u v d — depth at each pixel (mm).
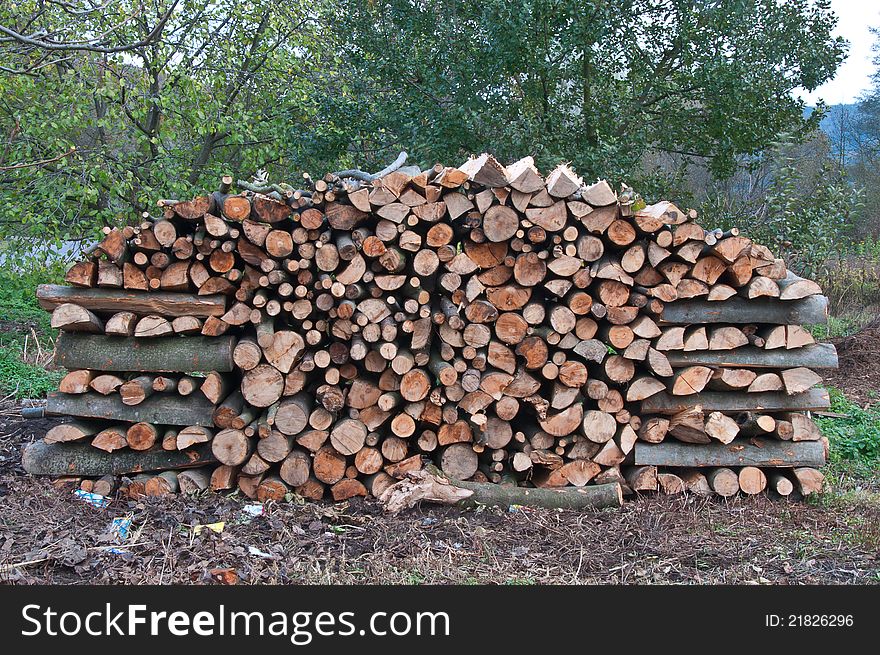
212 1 11055
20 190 10070
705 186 15695
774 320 5023
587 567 4250
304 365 4887
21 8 9164
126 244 4742
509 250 4926
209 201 4688
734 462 5168
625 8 11609
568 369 5008
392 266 4793
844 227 11234
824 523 4867
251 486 4973
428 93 11641
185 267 4738
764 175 16641
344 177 5258
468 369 4984
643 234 4902
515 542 4531
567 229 4820
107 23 9750
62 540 4113
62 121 9789
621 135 11789
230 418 4863
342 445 4957
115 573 3852
